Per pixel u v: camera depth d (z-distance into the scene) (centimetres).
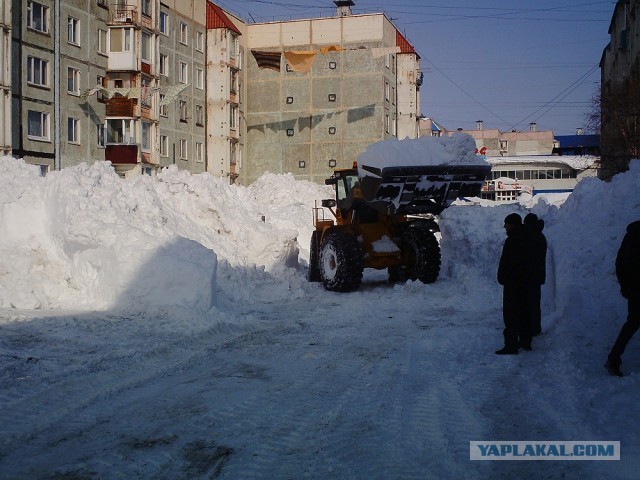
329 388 613
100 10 3591
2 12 2831
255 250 1388
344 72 4844
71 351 714
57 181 1123
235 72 4812
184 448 451
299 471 413
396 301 1236
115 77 3712
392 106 5119
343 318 1037
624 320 826
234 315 970
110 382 614
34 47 3089
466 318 1048
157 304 940
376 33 4800
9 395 554
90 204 1087
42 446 452
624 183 1055
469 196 1413
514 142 9344
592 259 926
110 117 3634
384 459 434
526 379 639
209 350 768
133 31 3675
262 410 540
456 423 509
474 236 1491
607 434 464
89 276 1014
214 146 4709
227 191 1538
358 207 1465
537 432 484
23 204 1129
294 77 4941
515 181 6175
